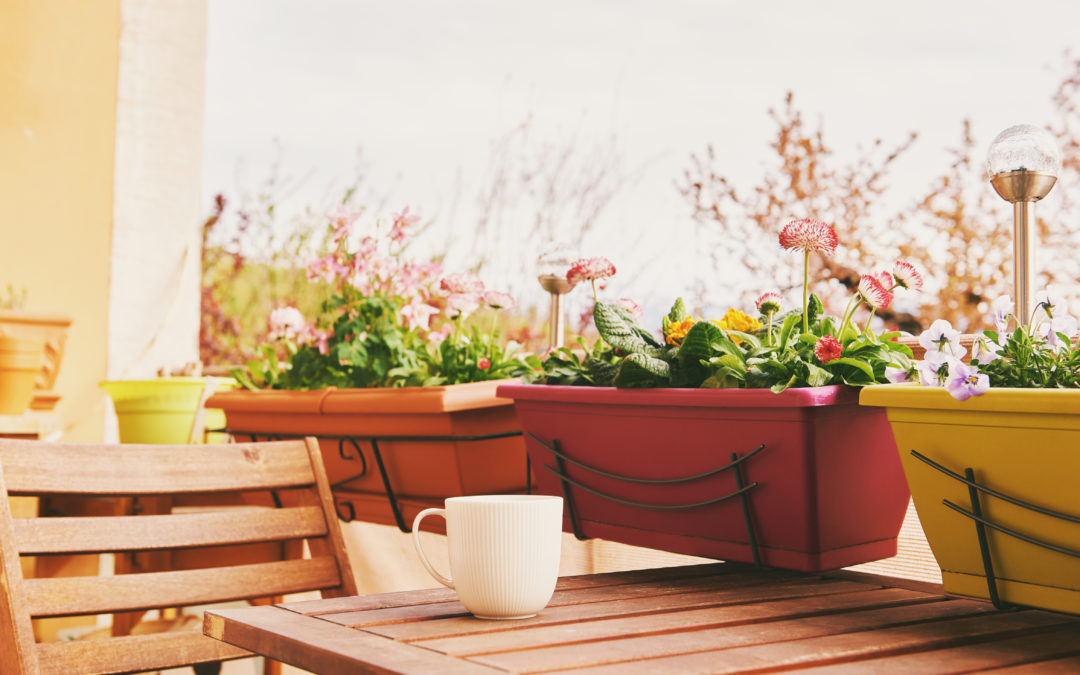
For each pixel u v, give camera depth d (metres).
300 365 1.85
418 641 0.65
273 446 1.23
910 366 0.94
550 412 1.10
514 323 3.63
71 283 2.86
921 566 1.03
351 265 1.81
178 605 1.09
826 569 0.90
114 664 1.03
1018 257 0.89
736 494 0.91
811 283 3.32
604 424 1.04
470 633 0.68
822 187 3.57
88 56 2.94
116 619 1.77
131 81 2.99
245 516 1.16
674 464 0.98
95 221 2.91
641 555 1.32
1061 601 0.70
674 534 1.01
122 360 2.90
